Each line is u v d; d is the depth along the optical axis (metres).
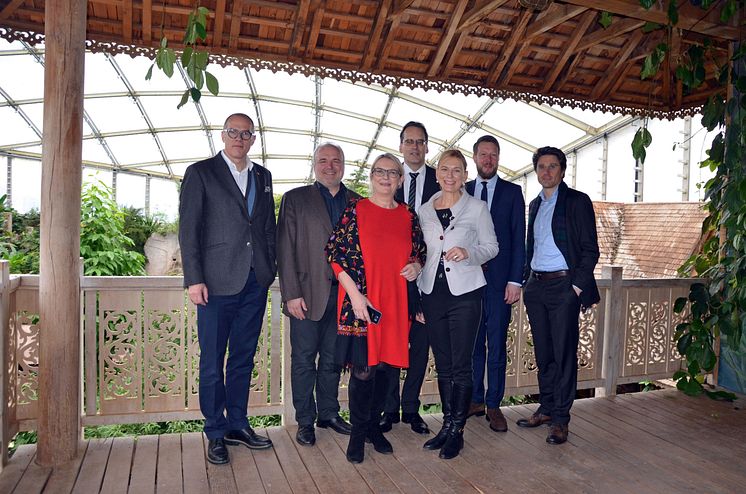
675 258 8.71
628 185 11.07
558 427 3.27
